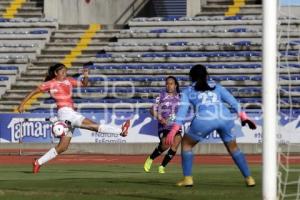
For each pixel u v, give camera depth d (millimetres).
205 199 25516
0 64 84250
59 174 40656
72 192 27938
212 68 79750
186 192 27812
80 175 39812
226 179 35062
